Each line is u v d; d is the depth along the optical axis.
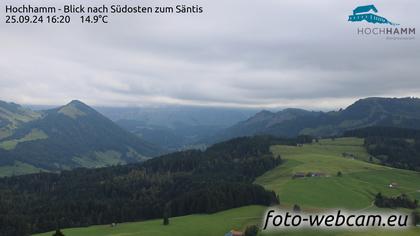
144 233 174.25
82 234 180.00
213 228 184.38
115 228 189.75
